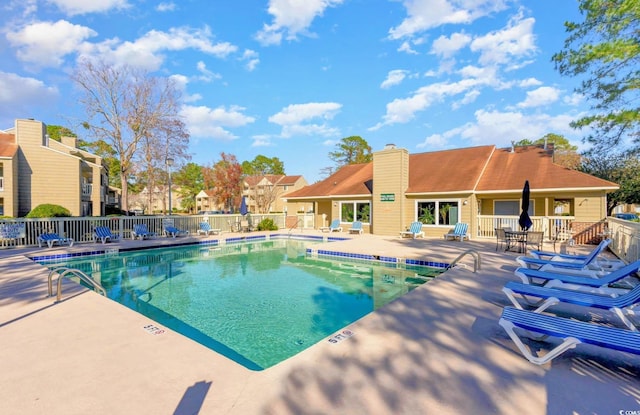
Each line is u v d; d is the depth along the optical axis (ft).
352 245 49.47
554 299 15.38
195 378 10.69
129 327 15.49
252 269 39.24
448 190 59.93
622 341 10.33
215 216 77.15
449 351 12.70
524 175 58.80
